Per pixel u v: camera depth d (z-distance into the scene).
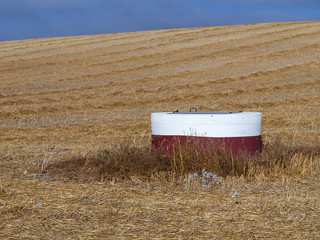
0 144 11.00
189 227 4.71
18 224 4.77
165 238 4.38
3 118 16.52
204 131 7.57
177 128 7.71
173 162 7.54
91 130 13.59
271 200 5.75
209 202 5.69
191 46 39.69
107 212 5.24
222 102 20.20
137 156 7.55
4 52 42.56
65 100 21.53
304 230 4.57
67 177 7.11
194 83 25.78
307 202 5.62
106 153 8.17
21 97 22.64
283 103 19.36
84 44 45.56
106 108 19.16
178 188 6.44
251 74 27.56
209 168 7.22
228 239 4.34
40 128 14.00
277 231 4.55
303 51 34.56
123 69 31.42
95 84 26.64
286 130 13.12
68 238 4.37
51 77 29.73
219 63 32.12
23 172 7.44
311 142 10.65
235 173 7.14
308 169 7.33
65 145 10.77
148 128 13.89
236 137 7.53
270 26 48.97
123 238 4.38
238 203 5.63
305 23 49.78
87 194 6.07
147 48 40.25
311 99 20.03
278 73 27.94
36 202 5.62
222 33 46.03
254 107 18.56
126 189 6.37
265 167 7.34
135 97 22.08
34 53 41.12
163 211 5.30
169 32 50.84
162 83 26.36
